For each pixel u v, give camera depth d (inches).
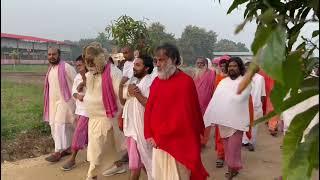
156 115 162.4
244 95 200.5
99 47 193.5
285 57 51.6
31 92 647.1
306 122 58.6
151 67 184.9
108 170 217.9
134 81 188.2
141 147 183.0
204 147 288.5
